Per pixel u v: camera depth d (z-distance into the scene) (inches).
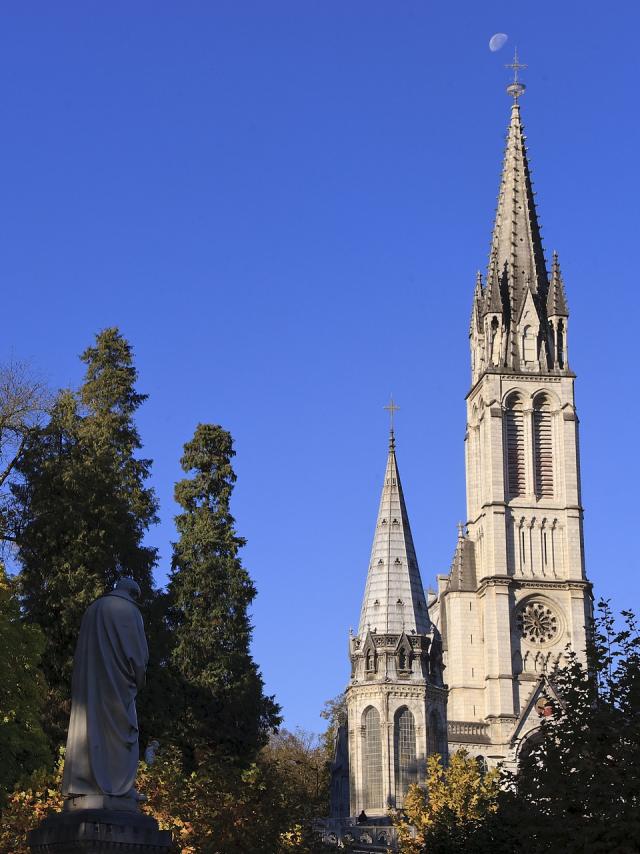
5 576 2459.4
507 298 6815.9
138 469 3469.5
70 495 2942.9
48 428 3038.9
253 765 2224.4
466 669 6368.1
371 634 5718.5
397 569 5826.8
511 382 6658.5
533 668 6299.2
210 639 3555.6
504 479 6530.5
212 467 3843.5
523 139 7135.8
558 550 6481.3
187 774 2731.3
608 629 2075.5
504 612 6328.7
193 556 3686.0
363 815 5255.9
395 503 5964.6
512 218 6978.4
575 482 6555.1
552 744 2001.7
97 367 3582.7
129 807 1104.8
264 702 3614.7
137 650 1127.0
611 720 1958.7
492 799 2529.5
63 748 2092.8
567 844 1815.9
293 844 2245.3
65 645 2817.4
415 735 5620.1
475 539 6628.9
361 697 5669.3
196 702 3398.1
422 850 2691.9
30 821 1733.5
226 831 1991.9
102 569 2915.8
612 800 1854.1
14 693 2219.5
